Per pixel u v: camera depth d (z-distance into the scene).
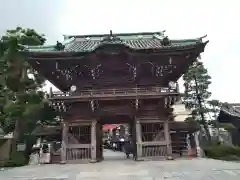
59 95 24.53
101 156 27.25
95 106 24.70
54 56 24.31
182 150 28.06
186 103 32.81
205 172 14.66
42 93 30.28
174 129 28.14
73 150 24.22
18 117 27.28
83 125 25.05
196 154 26.45
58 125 31.23
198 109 31.58
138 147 23.95
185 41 26.55
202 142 31.20
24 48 25.42
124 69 26.14
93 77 26.27
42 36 32.69
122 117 26.86
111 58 24.95
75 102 24.91
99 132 26.73
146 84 26.89
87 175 15.12
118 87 26.70
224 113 35.84
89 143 24.83
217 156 26.33
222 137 34.53
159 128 25.23
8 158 25.27
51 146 26.12
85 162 23.55
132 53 24.17
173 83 24.38
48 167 20.67
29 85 29.77
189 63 25.86
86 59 24.84
